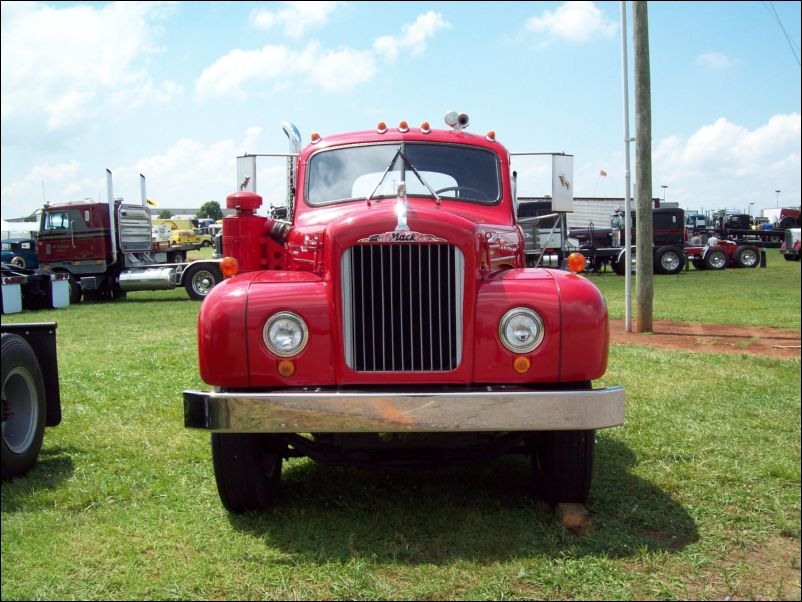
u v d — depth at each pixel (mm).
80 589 3033
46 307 16188
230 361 3490
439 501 4043
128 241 18938
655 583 3078
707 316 12195
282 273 3855
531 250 6430
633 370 7441
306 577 3152
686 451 4836
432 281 3518
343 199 4871
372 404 3279
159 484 4301
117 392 6605
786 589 3031
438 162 4992
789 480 4305
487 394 3281
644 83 10086
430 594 2980
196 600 2967
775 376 7145
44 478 4398
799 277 22312
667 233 25500
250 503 3818
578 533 3586
